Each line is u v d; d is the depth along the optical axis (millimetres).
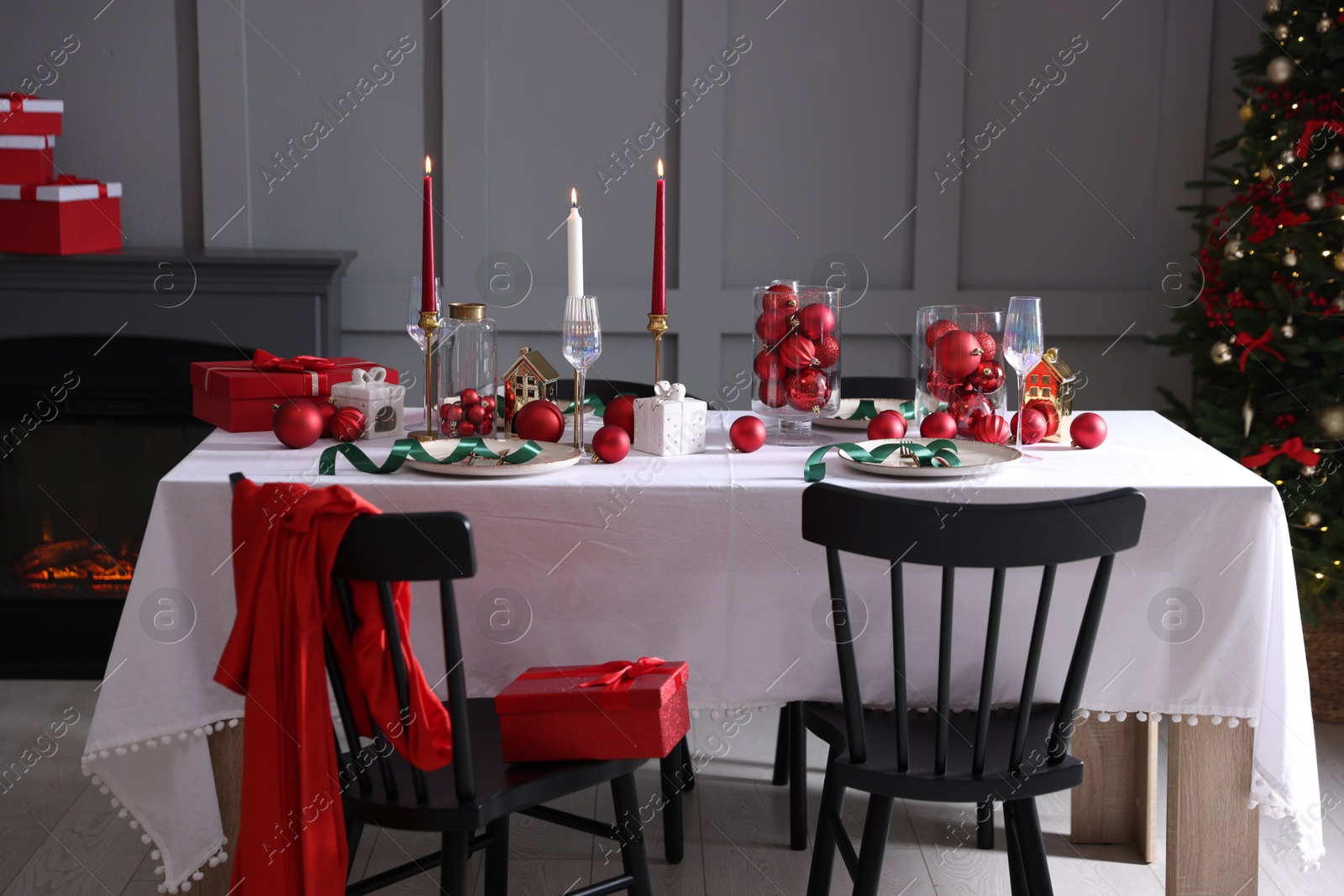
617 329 3334
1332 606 2625
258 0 3170
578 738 1561
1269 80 2766
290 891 1482
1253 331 2719
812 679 1755
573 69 3232
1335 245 2609
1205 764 1759
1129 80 3266
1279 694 1702
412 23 3201
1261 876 2074
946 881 2035
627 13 3215
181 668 1696
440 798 1484
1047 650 1735
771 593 1732
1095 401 3428
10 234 2857
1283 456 2621
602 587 1729
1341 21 2621
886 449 1830
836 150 3277
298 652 1399
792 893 2000
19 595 3033
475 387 2053
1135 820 2156
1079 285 3361
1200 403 2854
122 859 2115
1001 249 3344
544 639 1746
